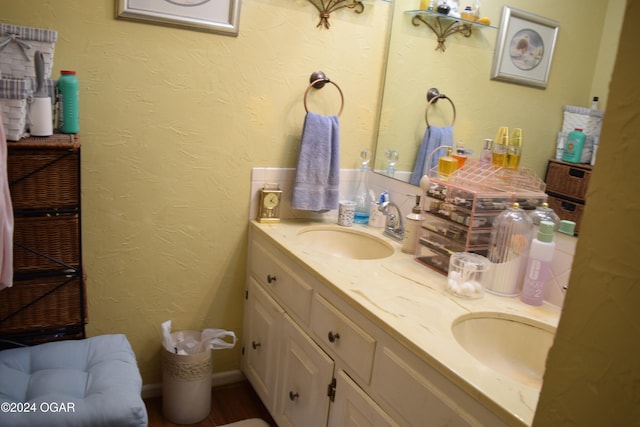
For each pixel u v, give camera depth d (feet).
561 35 4.92
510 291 4.96
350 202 7.29
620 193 1.35
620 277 1.34
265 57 6.47
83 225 6.07
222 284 7.10
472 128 5.99
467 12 6.02
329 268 5.24
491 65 5.72
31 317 5.09
